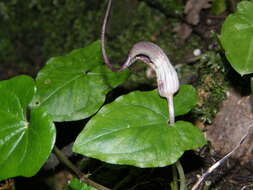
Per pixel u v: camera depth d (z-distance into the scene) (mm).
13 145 260
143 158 238
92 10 508
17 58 546
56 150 297
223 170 318
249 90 335
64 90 304
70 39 517
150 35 469
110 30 489
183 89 270
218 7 414
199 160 329
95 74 308
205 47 416
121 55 473
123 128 247
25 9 537
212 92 355
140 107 257
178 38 444
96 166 348
